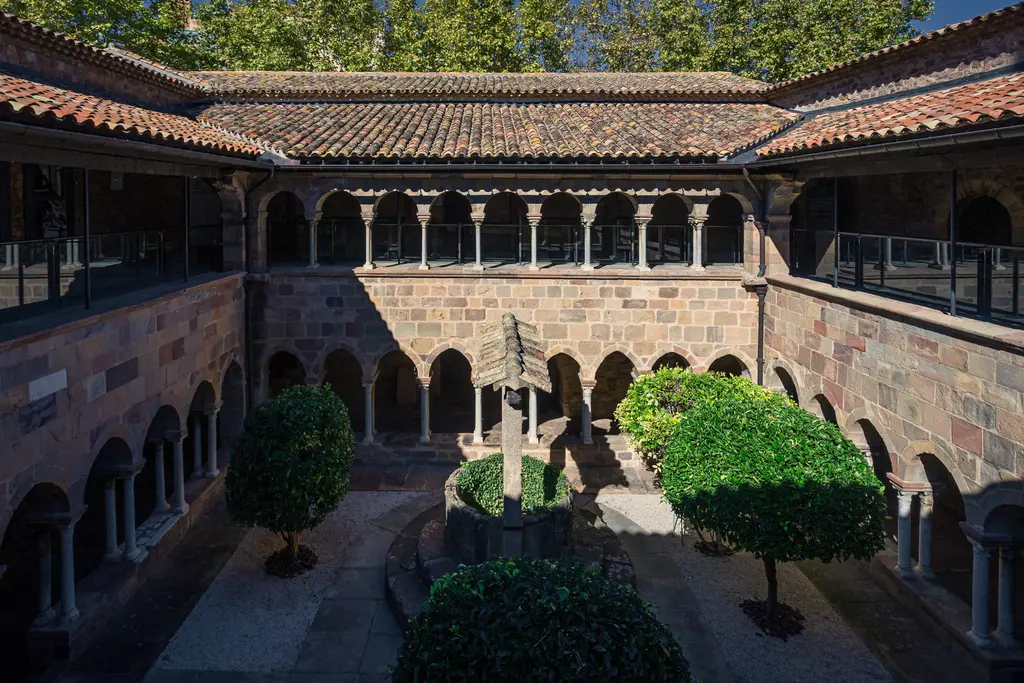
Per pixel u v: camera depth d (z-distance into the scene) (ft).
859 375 40.40
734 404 35.86
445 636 22.18
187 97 60.29
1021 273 29.09
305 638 34.19
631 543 42.98
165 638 34.22
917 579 36.86
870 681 31.09
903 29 103.35
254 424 38.52
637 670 21.26
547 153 50.55
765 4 104.99
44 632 32.19
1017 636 32.73
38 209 56.24
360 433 60.08
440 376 69.56
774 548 30.86
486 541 36.01
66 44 41.86
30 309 31.71
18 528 42.55
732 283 53.67
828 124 48.16
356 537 44.01
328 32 108.37
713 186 52.90
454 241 62.13
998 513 30.48
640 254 54.13
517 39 109.09
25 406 28.58
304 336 54.34
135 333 37.50
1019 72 38.24
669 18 112.06
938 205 54.24
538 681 20.90
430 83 66.80
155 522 43.21
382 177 52.65
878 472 48.03
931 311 34.45
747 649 33.24
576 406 64.95
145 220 63.31
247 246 53.62
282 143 51.96
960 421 31.78
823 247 46.78
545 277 53.78
